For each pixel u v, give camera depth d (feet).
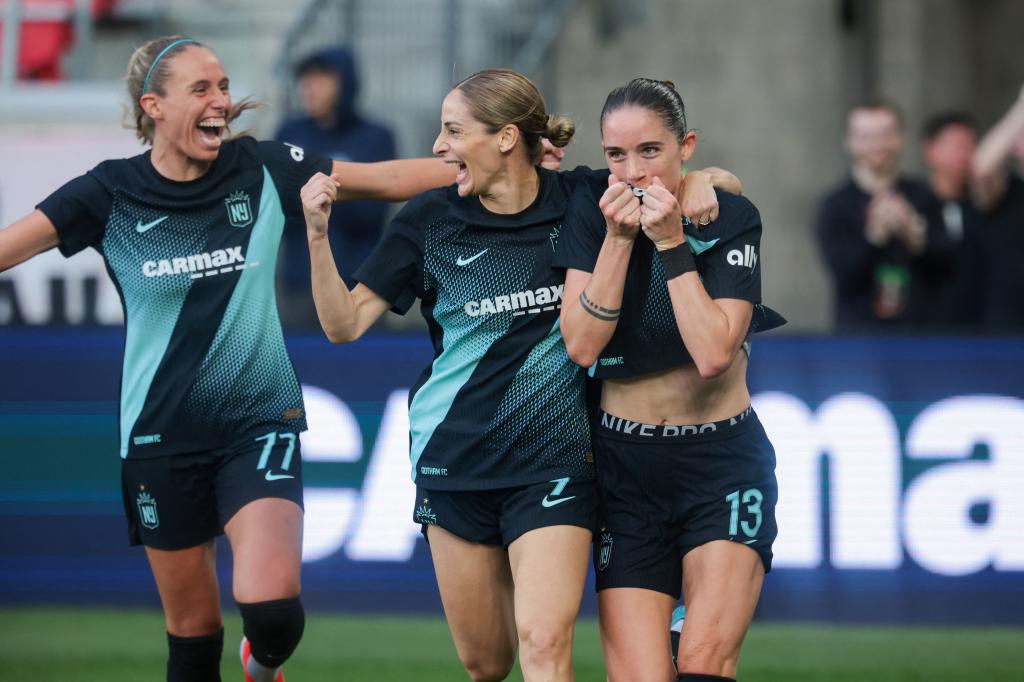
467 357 45.27
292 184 49.78
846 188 81.05
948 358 71.77
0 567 74.74
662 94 41.73
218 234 48.67
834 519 71.82
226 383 48.73
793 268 129.80
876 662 65.82
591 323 41.55
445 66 109.19
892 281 79.71
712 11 128.26
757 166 130.00
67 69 110.11
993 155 80.12
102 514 74.33
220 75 47.85
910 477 71.67
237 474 48.44
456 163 44.21
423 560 72.95
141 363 48.96
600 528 45.70
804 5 130.00
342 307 44.42
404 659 65.82
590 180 44.39
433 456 46.01
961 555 71.67
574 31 124.67
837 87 130.62
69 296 90.33
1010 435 71.61
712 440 43.55
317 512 73.31
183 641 51.03
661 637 43.14
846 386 72.02
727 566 42.68
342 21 110.52
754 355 72.23
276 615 46.16
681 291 40.93
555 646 42.27
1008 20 134.10
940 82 134.21
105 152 94.63
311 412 73.46
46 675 63.00
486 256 44.73
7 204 94.43
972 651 67.67
